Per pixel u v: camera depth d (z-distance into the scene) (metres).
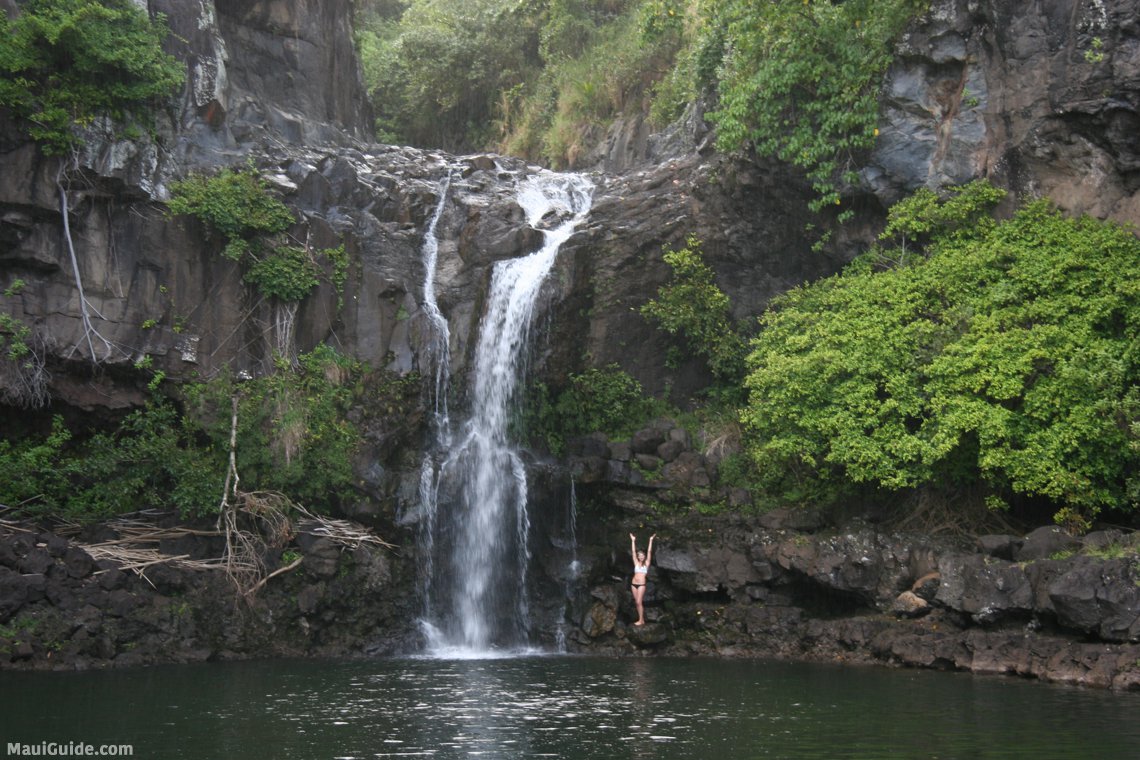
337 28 31.20
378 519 21.50
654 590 21.41
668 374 25.44
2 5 21.00
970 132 21.30
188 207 22.30
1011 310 19.31
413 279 25.52
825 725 12.06
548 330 24.56
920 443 18.73
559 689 15.06
